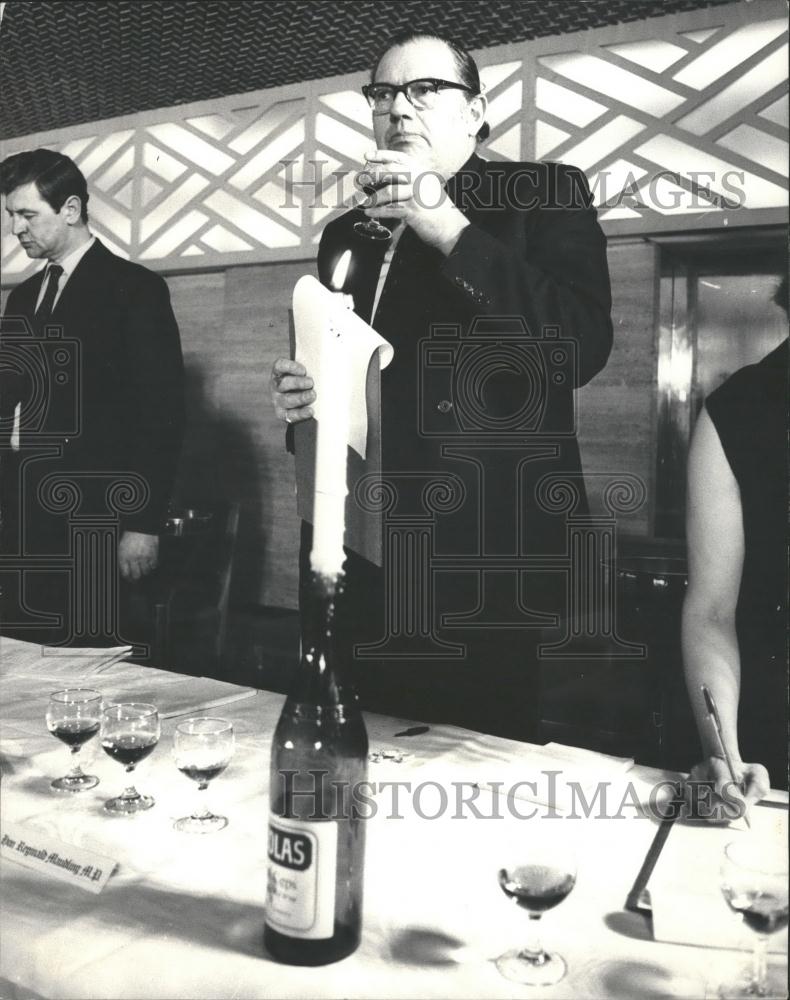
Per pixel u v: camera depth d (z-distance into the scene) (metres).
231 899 0.75
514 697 1.57
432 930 0.70
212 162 2.54
